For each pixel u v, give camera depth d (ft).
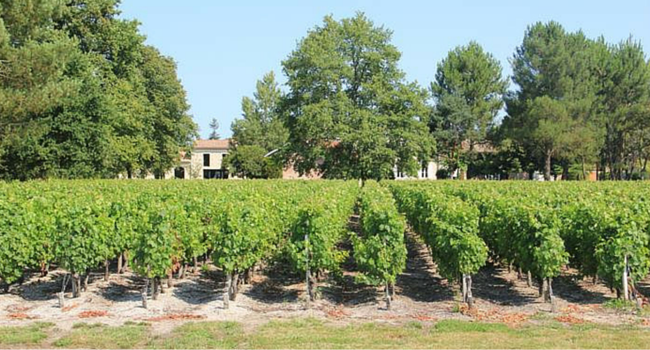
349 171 186.91
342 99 184.44
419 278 48.49
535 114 178.50
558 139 174.29
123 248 43.73
